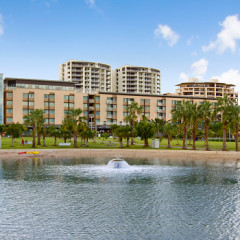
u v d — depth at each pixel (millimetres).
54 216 24094
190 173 43438
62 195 30547
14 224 22344
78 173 42969
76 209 25938
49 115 137000
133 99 151375
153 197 29922
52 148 75812
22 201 28344
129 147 81062
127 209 25969
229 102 72250
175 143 100500
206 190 32875
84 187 34094
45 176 40562
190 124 75562
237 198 29594
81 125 80562
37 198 29406
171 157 63594
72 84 145875
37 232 20875
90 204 27438
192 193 31547
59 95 139250
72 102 141375
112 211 25406
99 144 91562
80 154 68500
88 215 24406
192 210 25781
